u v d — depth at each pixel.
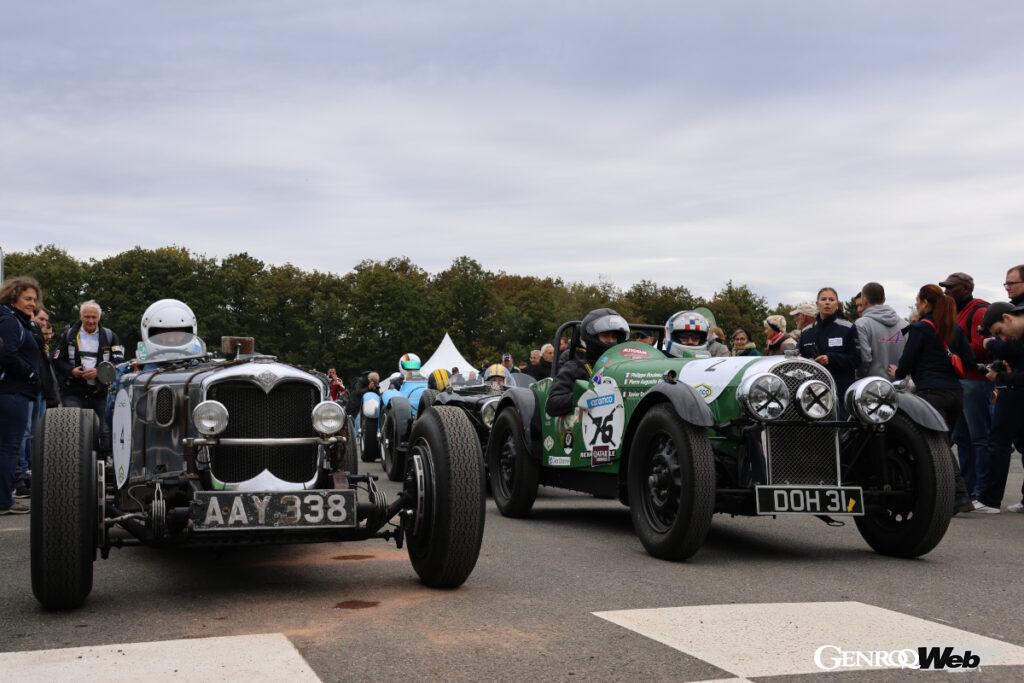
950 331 7.72
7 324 7.48
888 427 5.87
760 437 5.66
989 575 5.14
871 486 6.08
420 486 4.54
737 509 5.72
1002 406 7.89
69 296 65.94
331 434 4.65
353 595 4.50
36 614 4.10
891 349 8.73
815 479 5.75
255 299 70.44
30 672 3.19
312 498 4.35
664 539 5.53
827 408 5.64
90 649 3.48
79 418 4.36
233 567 5.29
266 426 4.67
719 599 4.42
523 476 7.61
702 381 6.16
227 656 3.38
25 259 69.12
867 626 3.86
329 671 3.21
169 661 3.32
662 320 82.19
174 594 4.54
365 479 4.76
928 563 5.55
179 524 4.24
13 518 7.43
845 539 6.58
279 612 4.12
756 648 3.51
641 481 5.95
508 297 79.94
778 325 9.82
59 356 8.80
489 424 8.97
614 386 6.61
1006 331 7.66
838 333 7.85
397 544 4.66
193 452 4.50
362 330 69.56
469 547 4.48
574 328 7.86
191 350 6.21
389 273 71.44
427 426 4.72
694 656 3.40
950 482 5.55
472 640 3.63
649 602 4.34
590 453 6.88
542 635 3.70
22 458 9.07
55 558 4.02
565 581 4.87
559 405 7.17
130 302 65.25
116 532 4.46
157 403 5.05
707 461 5.41
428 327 70.44
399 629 3.80
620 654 3.43
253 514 4.26
